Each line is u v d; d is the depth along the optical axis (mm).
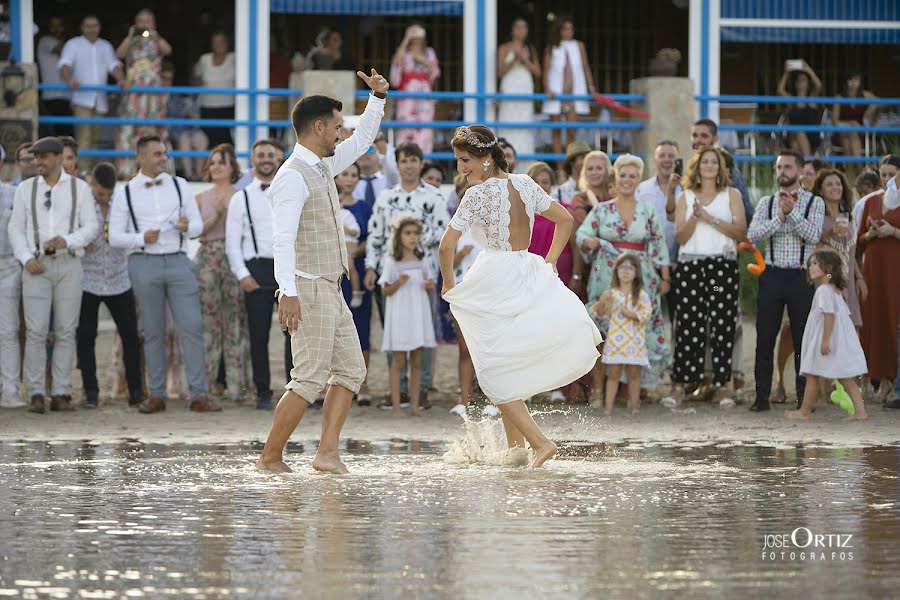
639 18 58938
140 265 30219
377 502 17016
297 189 20219
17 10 46812
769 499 17125
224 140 48031
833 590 12055
